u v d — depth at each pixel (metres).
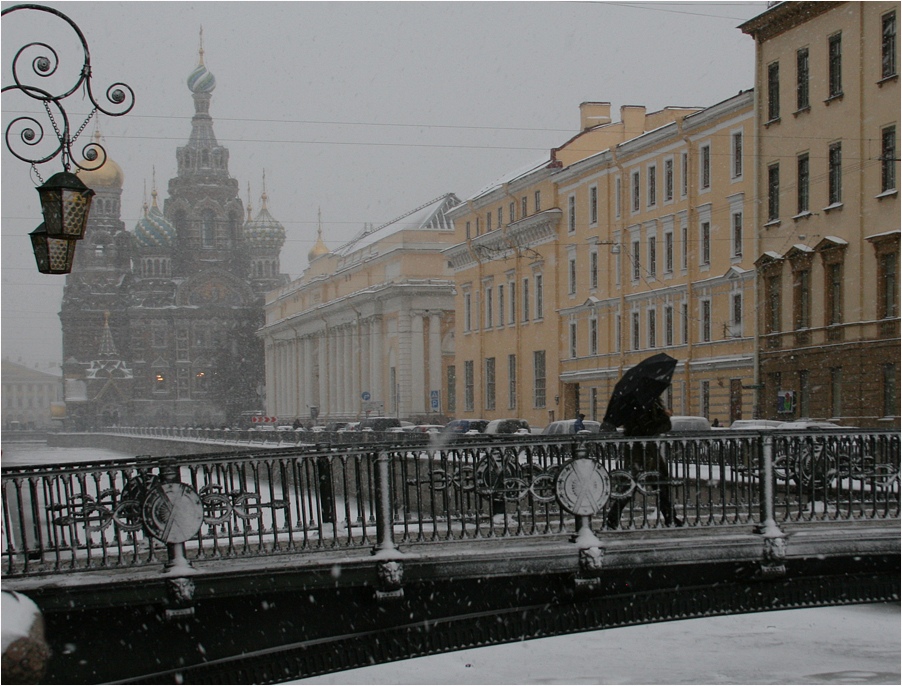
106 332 172.00
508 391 72.88
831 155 43.88
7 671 7.96
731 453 15.05
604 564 12.80
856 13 42.38
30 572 11.43
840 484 14.10
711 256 51.28
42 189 11.75
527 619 12.96
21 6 11.40
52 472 11.65
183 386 169.38
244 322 155.12
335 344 117.12
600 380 60.88
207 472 12.03
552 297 66.56
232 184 177.62
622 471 13.19
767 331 46.94
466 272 79.69
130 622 11.80
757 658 18.05
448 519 12.71
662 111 65.50
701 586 13.60
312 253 173.75
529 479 12.93
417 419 91.25
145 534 11.65
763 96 47.62
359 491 12.48
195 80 177.25
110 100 12.34
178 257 175.00
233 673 12.02
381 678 17.36
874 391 40.69
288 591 11.98
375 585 12.12
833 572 14.15
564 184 65.25
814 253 44.12
